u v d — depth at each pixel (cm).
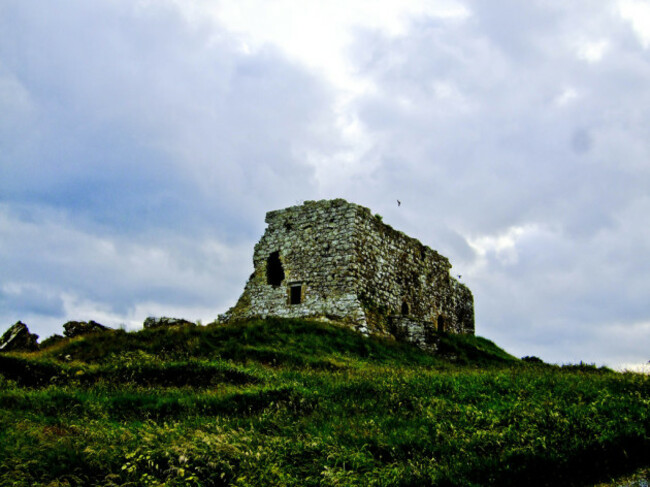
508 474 904
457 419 1173
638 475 892
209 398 1427
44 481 854
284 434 1148
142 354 2050
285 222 3206
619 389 1373
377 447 1032
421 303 3481
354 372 1856
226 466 910
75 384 1662
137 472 895
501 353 3338
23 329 2903
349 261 2906
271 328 2478
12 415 1197
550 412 1132
